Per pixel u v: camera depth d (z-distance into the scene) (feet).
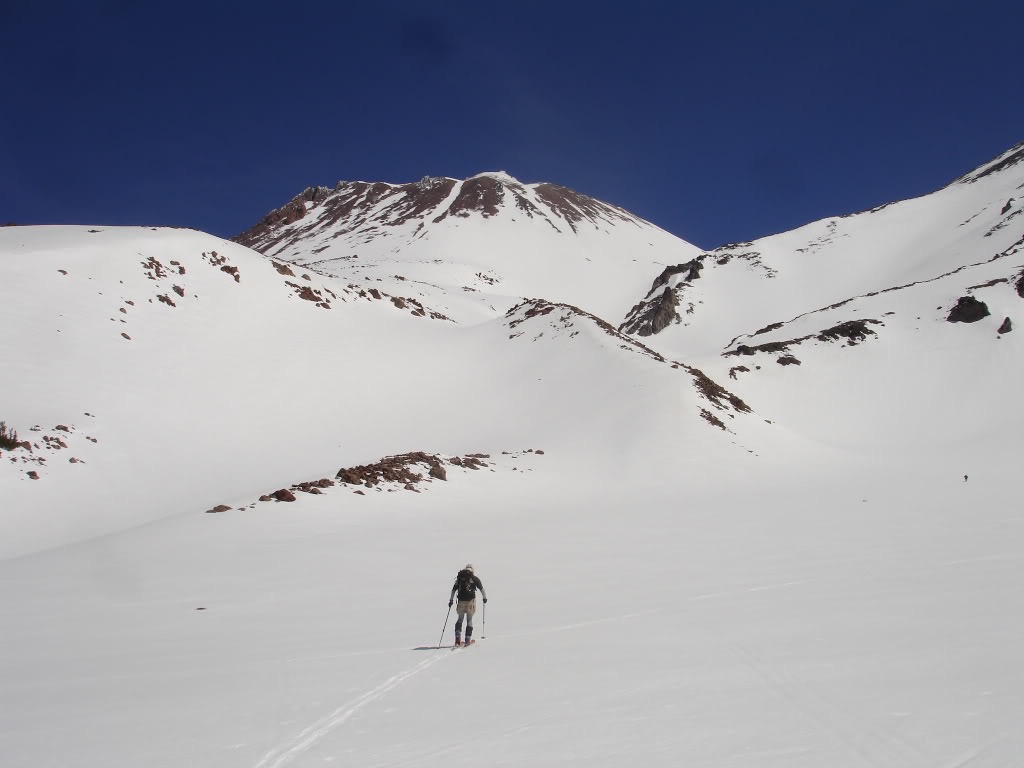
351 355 198.08
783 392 232.32
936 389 229.66
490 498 113.91
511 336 230.89
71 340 145.89
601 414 169.17
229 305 190.90
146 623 44.52
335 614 46.83
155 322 167.84
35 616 46.57
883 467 161.89
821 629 36.70
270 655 36.42
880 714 23.77
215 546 72.95
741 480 136.67
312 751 22.65
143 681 31.94
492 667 32.71
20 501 97.19
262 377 169.99
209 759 22.20
